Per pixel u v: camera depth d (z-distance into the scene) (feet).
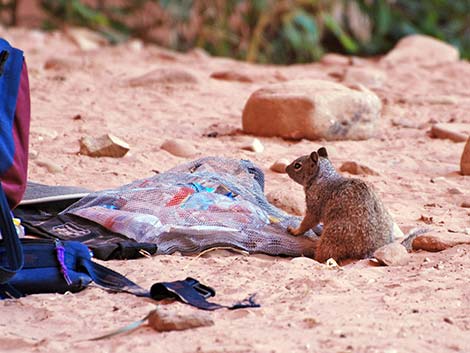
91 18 121.29
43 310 27.40
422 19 130.41
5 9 127.24
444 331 25.43
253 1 122.93
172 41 124.26
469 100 75.87
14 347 24.35
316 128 57.06
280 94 58.03
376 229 33.91
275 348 23.62
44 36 110.32
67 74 79.61
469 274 31.32
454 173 50.31
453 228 37.81
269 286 29.94
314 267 32.45
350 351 23.50
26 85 29.55
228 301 28.19
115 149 49.80
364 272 31.71
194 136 58.39
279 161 48.85
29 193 37.76
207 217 35.70
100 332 25.46
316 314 26.76
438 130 60.18
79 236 34.83
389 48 129.90
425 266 32.53
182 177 38.81
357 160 52.70
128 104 68.33
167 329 25.12
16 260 27.58
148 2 128.16
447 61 99.55
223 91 76.02
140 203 36.83
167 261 33.01
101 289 29.53
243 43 125.59
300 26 126.11
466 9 127.75
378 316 26.66
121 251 33.42
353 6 130.21
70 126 59.26
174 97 72.02
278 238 35.32
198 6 123.54
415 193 45.47
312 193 35.17
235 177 39.19
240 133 59.21
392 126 64.08
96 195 37.47
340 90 58.80
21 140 29.35
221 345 23.88
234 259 33.63
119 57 95.91
